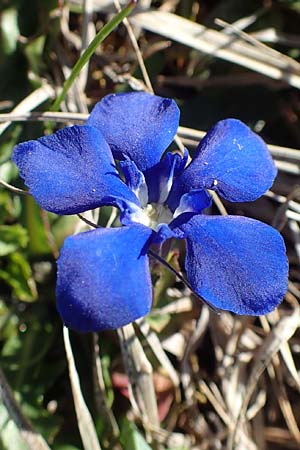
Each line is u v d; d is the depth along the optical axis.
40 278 0.12
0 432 0.11
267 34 0.13
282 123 0.13
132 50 0.13
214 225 0.09
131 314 0.08
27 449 0.11
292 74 0.13
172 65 0.13
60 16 0.13
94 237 0.09
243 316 0.12
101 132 0.10
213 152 0.10
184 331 0.12
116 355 0.12
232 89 0.13
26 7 0.12
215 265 0.09
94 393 0.12
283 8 0.13
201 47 0.13
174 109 0.10
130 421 0.12
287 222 0.13
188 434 0.12
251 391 0.12
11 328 0.12
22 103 0.12
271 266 0.09
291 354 0.12
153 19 0.13
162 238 0.09
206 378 0.12
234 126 0.10
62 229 0.12
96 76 0.13
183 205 0.10
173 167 0.10
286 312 0.12
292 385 0.12
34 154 0.09
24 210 0.12
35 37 0.12
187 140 0.12
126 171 0.10
